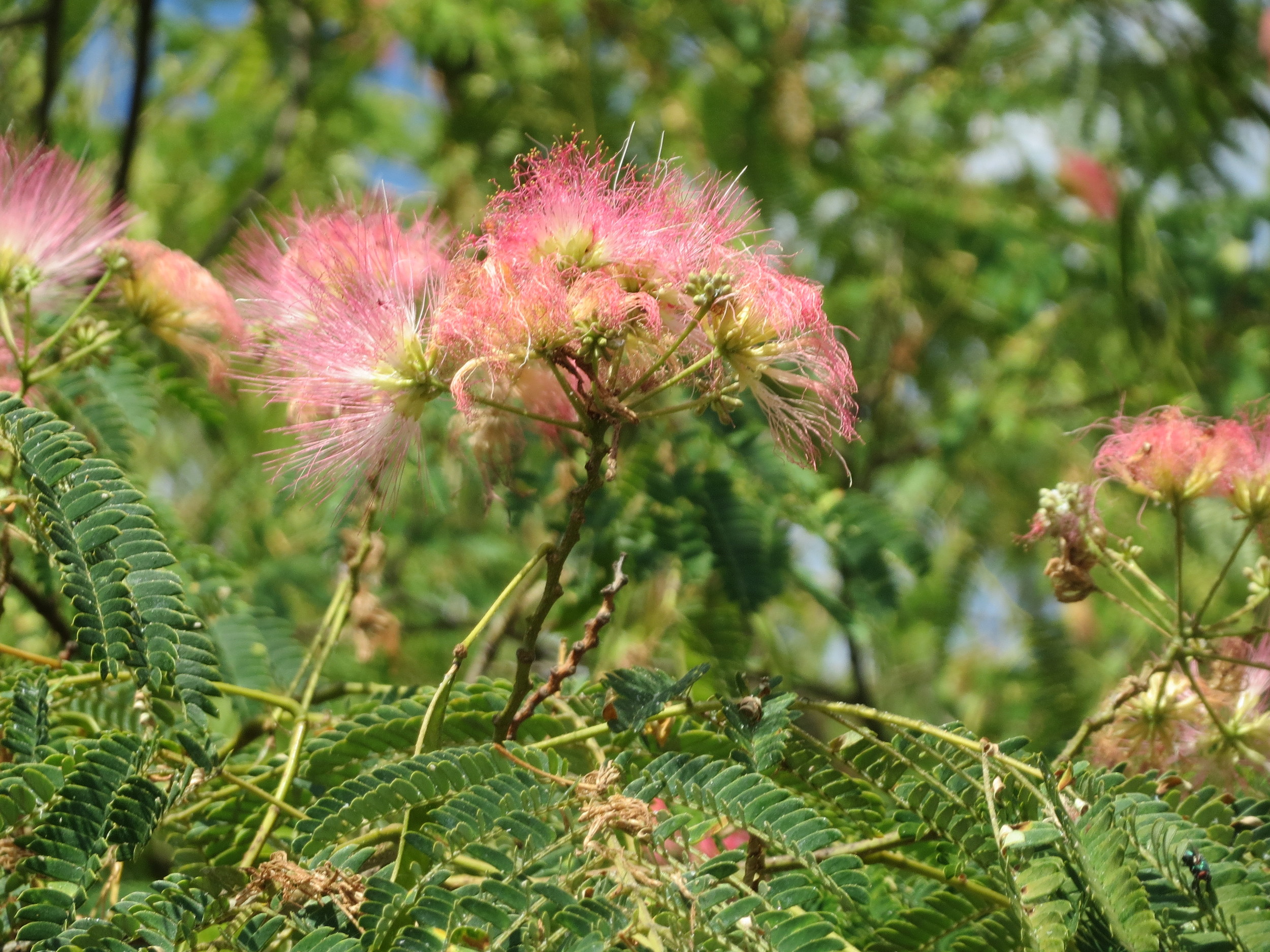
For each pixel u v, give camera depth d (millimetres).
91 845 1544
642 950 1362
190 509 5270
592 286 1748
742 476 2895
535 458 2830
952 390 5934
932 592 5273
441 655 4621
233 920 1472
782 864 1605
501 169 4844
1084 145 5238
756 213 1938
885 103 6016
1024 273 5402
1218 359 5074
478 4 5301
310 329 1982
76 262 2488
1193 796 1712
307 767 1974
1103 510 2234
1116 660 4270
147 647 1638
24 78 5266
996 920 1589
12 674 2092
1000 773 1650
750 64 5242
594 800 1506
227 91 6066
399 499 2557
